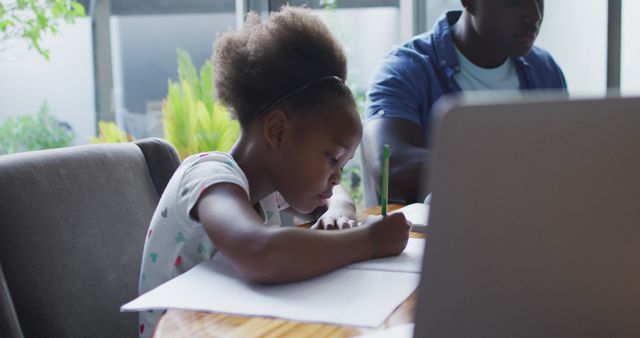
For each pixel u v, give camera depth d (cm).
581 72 246
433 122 44
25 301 95
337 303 72
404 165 172
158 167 124
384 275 81
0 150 268
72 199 105
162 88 277
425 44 202
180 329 66
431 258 47
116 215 111
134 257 111
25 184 99
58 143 274
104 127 268
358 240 88
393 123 185
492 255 47
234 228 81
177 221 95
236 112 106
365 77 262
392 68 197
